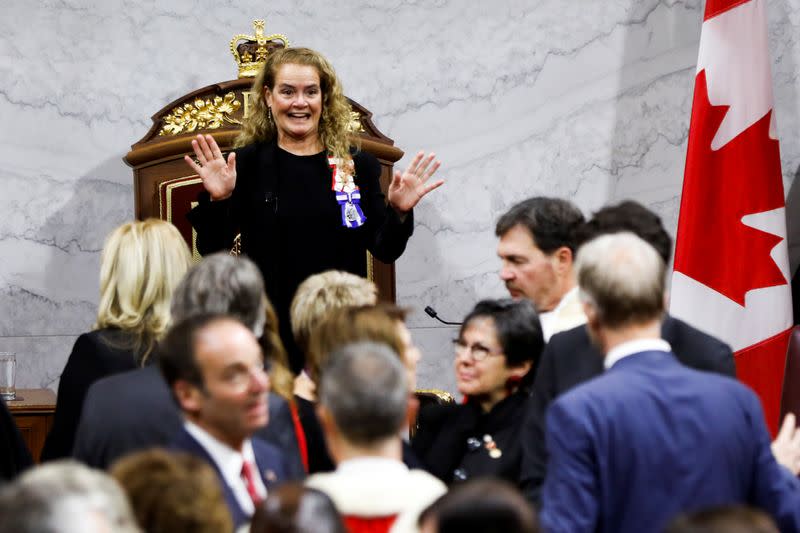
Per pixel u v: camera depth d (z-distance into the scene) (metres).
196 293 6.96
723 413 6.13
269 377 7.52
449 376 15.74
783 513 6.13
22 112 15.52
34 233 15.55
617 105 15.27
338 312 6.92
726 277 12.77
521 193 15.61
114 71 15.74
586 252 6.38
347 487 5.66
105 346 7.77
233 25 15.96
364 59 15.96
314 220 11.95
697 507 5.98
